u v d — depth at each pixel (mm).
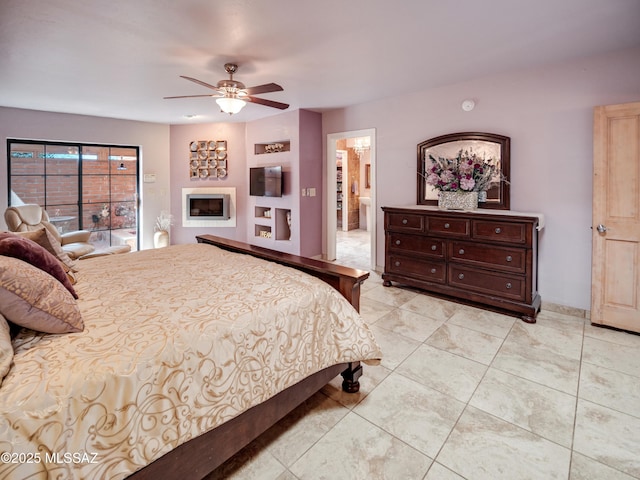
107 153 5586
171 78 3486
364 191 9289
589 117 3090
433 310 3404
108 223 5660
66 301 1349
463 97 3832
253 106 4895
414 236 3844
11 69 3203
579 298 3260
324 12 2234
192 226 6250
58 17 2248
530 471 1514
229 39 2621
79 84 3654
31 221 4027
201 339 1317
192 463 1298
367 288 4117
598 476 1485
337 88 4023
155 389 1163
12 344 1220
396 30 2500
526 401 1995
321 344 1796
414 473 1506
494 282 3275
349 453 1621
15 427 907
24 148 4852
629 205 2820
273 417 1622
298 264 2289
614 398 2014
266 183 5512
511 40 2695
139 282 1958
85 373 1063
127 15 2234
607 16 2316
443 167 3885
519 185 3510
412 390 2109
